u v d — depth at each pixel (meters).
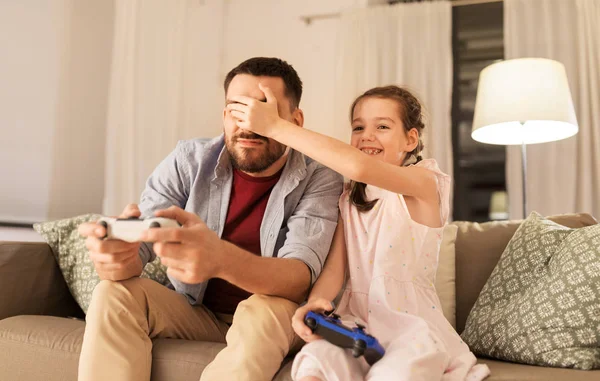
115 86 2.42
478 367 0.90
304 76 3.14
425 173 1.10
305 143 0.98
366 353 0.83
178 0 2.82
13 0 2.22
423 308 1.02
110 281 0.95
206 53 3.13
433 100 2.87
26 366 1.13
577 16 2.74
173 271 0.83
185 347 0.99
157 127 2.64
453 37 3.13
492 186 3.11
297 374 0.82
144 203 1.23
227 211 1.21
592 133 2.66
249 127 1.01
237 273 0.88
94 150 2.47
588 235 1.09
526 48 2.79
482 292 1.26
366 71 2.95
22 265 1.41
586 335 0.96
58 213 2.34
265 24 3.25
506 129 2.28
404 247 1.07
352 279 1.09
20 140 2.23
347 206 1.18
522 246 1.25
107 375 0.88
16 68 2.23
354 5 3.08
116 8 2.47
